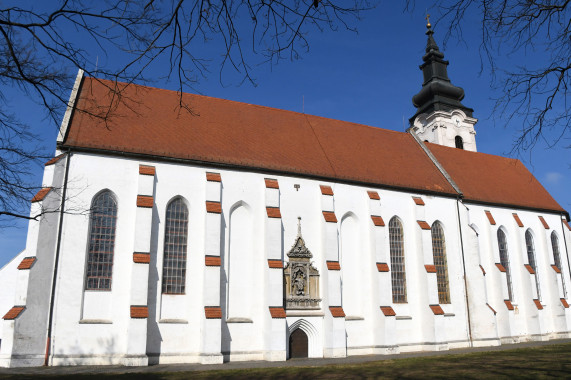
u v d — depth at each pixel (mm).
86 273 30719
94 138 33250
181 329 31828
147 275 30891
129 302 30859
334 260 37219
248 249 35594
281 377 24000
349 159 43594
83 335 29516
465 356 32875
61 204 30906
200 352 31453
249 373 25594
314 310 36156
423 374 24062
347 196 40375
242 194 36250
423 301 40531
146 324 30000
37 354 28141
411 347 39562
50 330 28828
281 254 35625
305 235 37688
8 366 27188
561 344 40719
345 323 37375
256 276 35094
